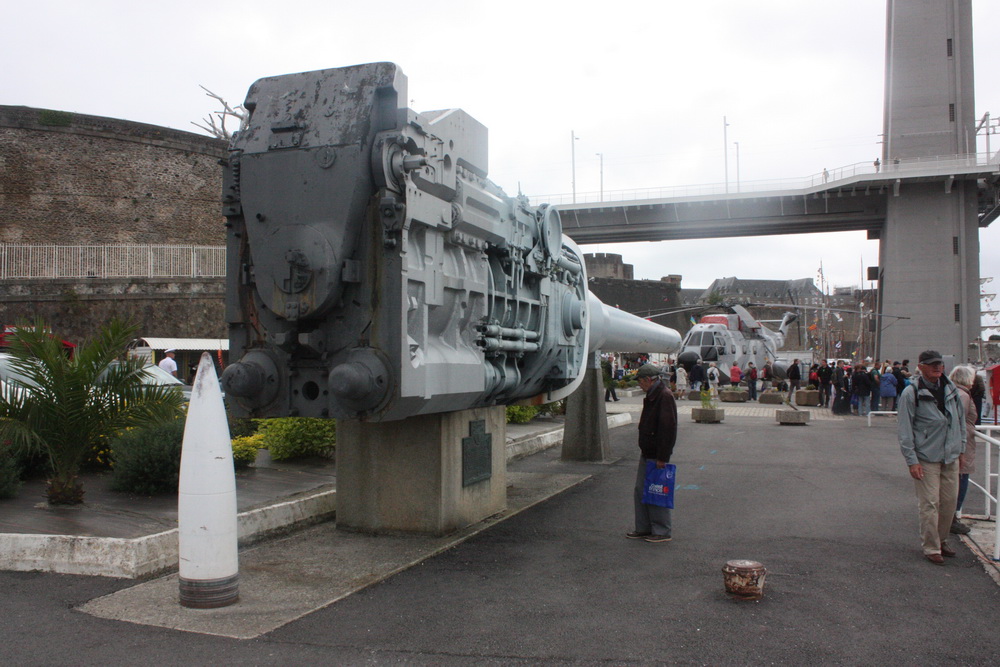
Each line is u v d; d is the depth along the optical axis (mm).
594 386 13992
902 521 8859
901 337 44938
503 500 9398
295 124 6117
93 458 9961
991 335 66812
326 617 5504
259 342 6387
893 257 45344
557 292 9625
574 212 50906
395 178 5934
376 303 5941
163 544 6574
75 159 34438
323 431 11445
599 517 9055
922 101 44938
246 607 5688
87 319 28547
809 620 5508
